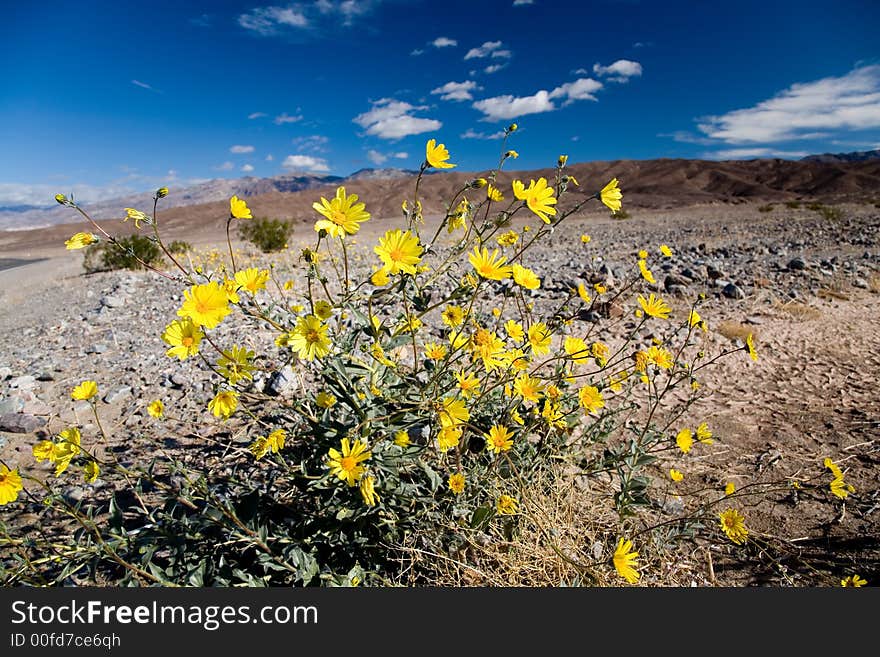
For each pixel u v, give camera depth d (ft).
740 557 7.26
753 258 29.53
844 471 9.00
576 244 41.96
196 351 5.39
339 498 6.38
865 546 7.36
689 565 7.04
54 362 14.35
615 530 7.24
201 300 5.30
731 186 292.61
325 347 5.69
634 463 7.43
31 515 7.77
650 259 29.89
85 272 41.63
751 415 10.99
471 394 7.14
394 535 6.34
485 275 5.99
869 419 10.58
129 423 10.50
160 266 36.88
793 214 69.62
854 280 21.90
